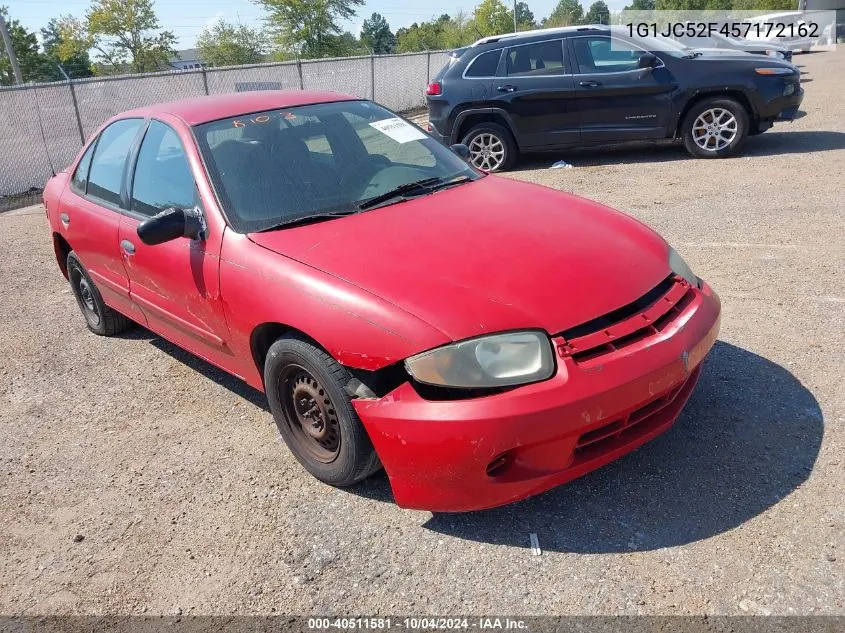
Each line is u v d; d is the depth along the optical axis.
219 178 3.45
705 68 8.62
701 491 2.79
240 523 2.95
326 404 2.89
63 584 2.73
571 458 2.54
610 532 2.63
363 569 2.61
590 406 2.43
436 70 22.11
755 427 3.14
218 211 3.33
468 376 2.44
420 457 2.49
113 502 3.20
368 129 4.02
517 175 9.37
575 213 3.31
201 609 2.51
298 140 3.72
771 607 2.22
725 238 5.79
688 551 2.49
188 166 3.58
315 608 2.45
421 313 2.55
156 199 3.81
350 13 40.66
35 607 2.62
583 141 9.27
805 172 7.75
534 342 2.47
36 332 5.46
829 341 3.85
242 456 3.44
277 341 2.98
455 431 2.40
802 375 3.53
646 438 2.72
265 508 3.02
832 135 9.73
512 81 9.23
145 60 48.97
